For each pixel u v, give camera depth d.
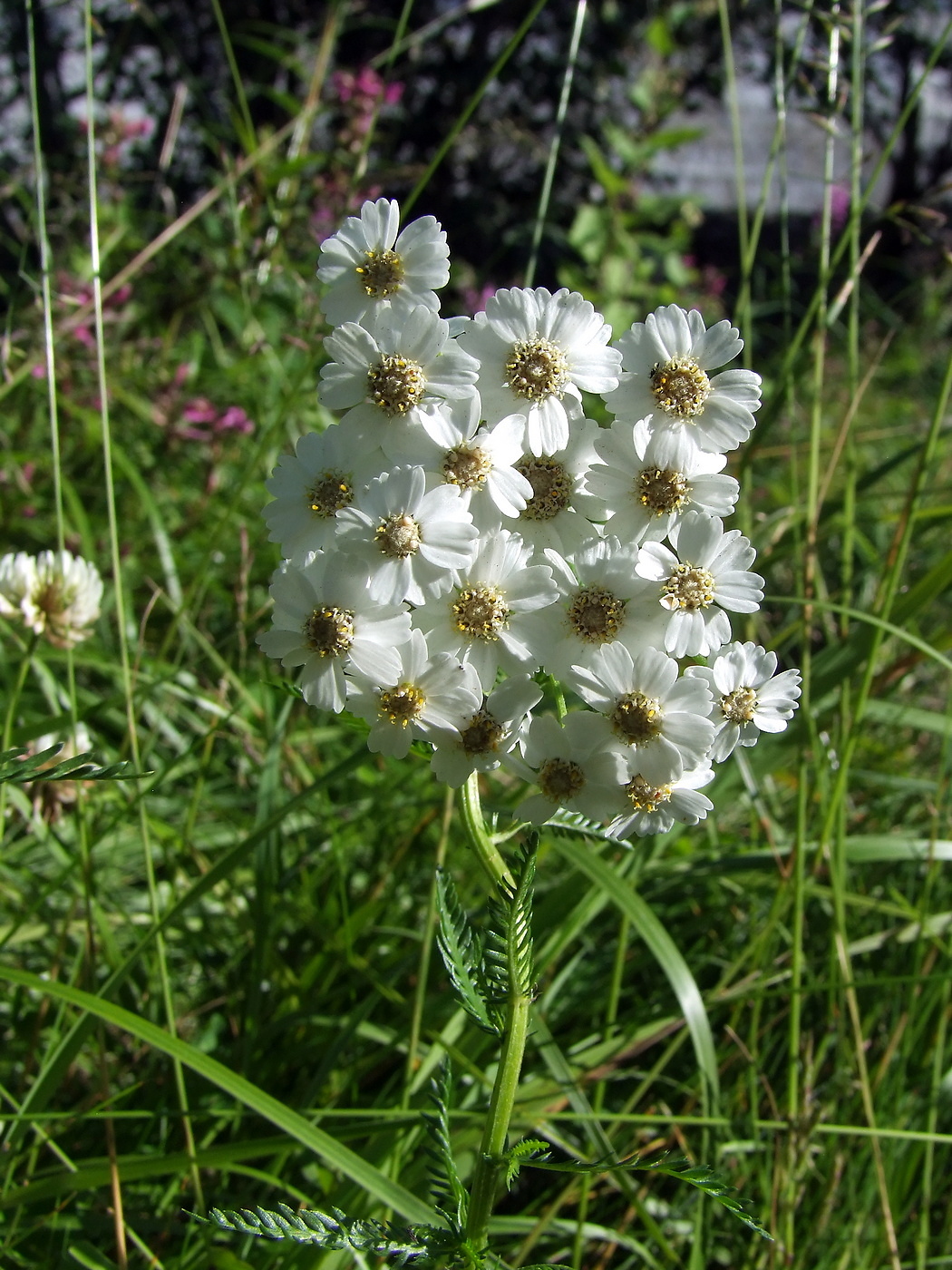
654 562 0.14
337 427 0.14
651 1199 0.21
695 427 0.14
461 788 0.14
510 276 0.84
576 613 0.14
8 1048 0.22
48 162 0.48
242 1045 0.21
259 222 0.35
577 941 0.26
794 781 0.30
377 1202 0.18
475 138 0.57
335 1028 0.22
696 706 0.14
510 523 0.15
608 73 0.88
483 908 0.24
